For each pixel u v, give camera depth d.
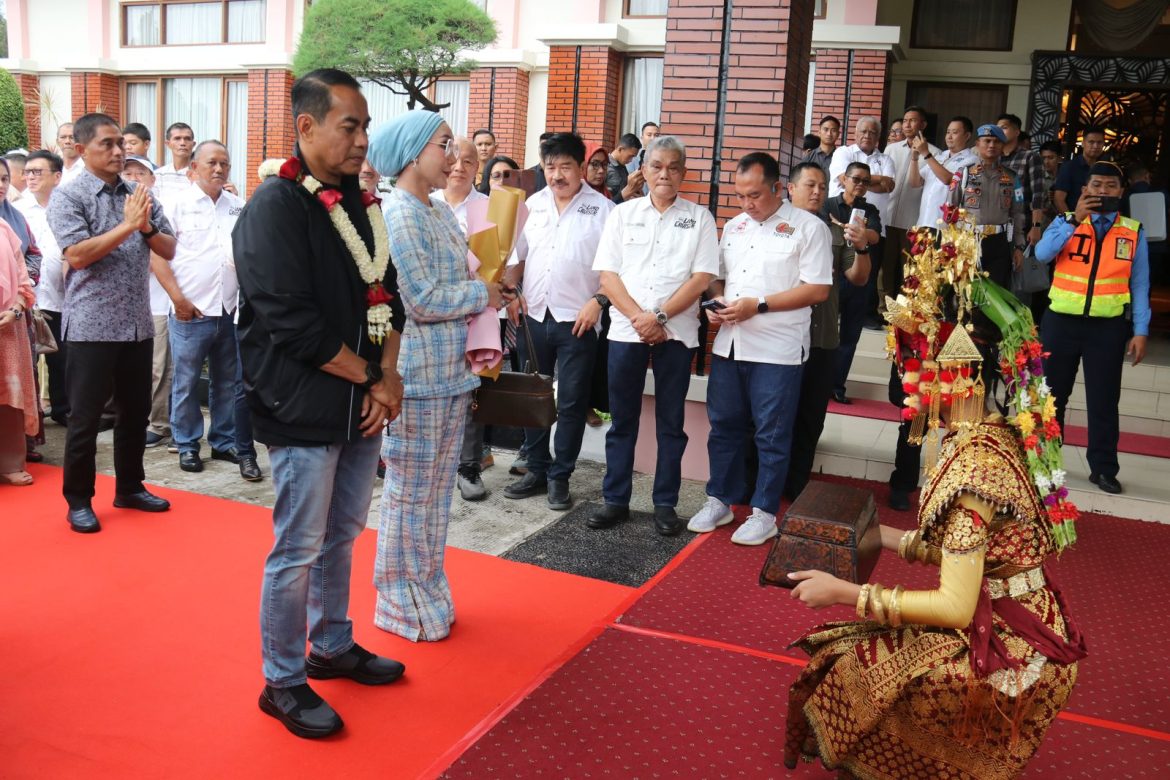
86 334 4.58
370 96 14.19
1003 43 11.62
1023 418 2.22
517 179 7.05
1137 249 5.52
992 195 7.25
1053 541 2.26
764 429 4.93
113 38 15.71
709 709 3.22
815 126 10.88
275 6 14.45
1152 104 12.53
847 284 6.65
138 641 3.54
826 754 2.45
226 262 5.88
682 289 4.89
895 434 6.68
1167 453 6.31
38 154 6.62
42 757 2.78
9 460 5.39
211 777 2.73
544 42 12.23
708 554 4.73
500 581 4.30
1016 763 2.29
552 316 5.36
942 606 2.18
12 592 3.93
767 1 5.86
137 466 4.99
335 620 3.31
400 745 2.95
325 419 2.91
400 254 3.41
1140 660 3.77
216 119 15.34
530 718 3.10
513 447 6.65
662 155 4.87
